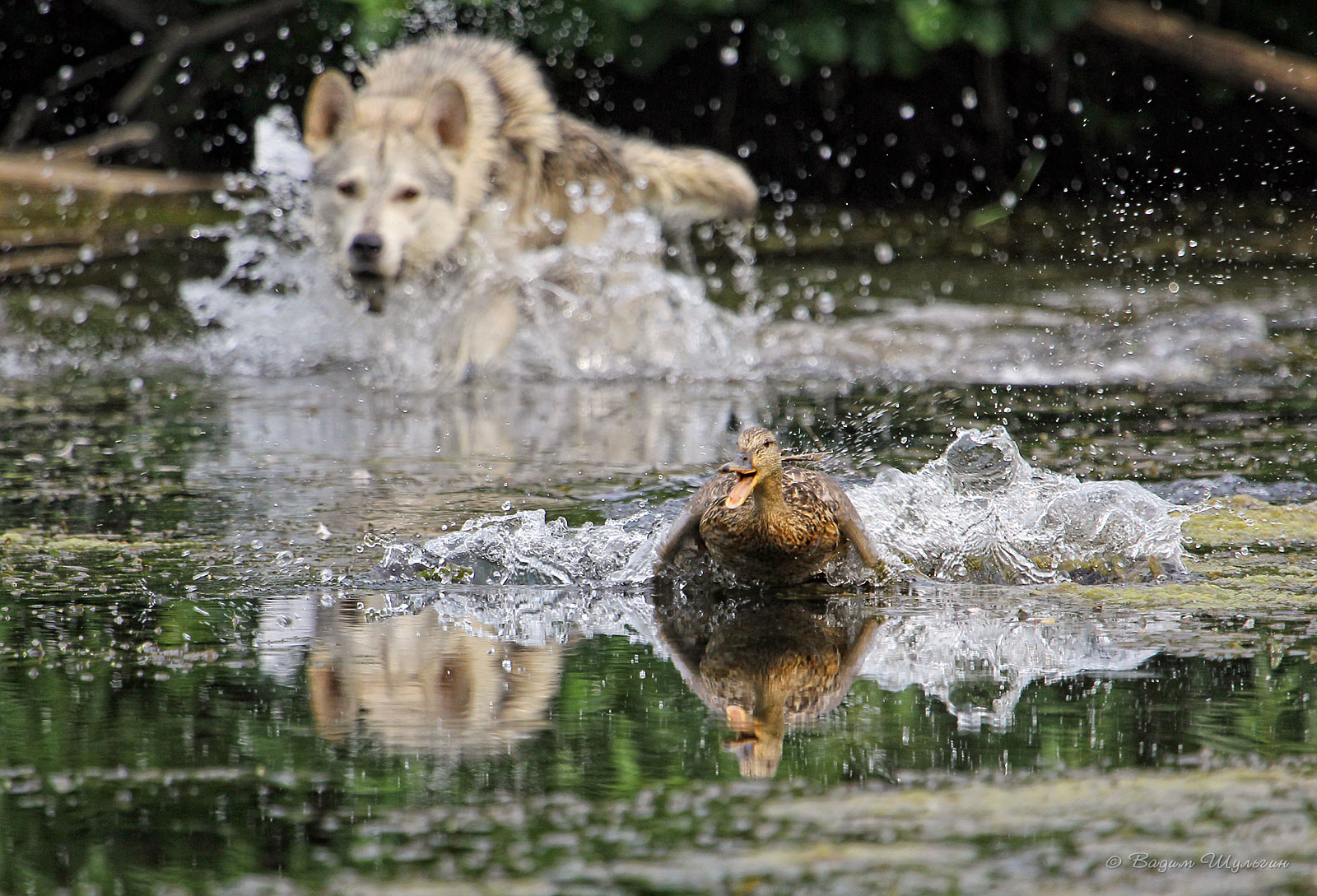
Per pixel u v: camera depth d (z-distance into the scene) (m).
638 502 11.42
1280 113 33.44
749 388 16.91
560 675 7.71
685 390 16.81
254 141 34.03
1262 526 10.68
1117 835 5.49
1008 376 17.31
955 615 8.88
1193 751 6.40
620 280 18.97
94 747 6.64
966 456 10.50
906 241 30.22
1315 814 5.66
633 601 9.29
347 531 10.79
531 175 18.81
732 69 35.44
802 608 9.07
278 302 20.53
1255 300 22.41
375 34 27.94
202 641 8.33
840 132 36.56
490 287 18.19
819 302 22.92
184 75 29.48
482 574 9.82
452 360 17.94
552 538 10.30
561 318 18.69
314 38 32.09
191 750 6.59
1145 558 9.84
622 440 13.95
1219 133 34.12
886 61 31.38
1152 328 19.98
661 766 6.36
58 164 29.14
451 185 17.91
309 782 6.20
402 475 12.55
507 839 5.57
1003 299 23.00
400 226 17.52
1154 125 34.38
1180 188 34.62
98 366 18.48
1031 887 5.06
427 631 8.57
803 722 6.91
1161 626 8.52
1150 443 13.34
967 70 35.44
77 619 8.76
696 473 12.43
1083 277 25.28
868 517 10.16
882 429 14.28
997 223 32.25
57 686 7.51
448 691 7.44
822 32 29.95
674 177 20.12
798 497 9.32
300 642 8.33
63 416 15.48
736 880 5.16
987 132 36.19
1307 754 6.34
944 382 17.00
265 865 5.40
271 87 32.81
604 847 5.49
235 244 21.42
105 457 13.41
